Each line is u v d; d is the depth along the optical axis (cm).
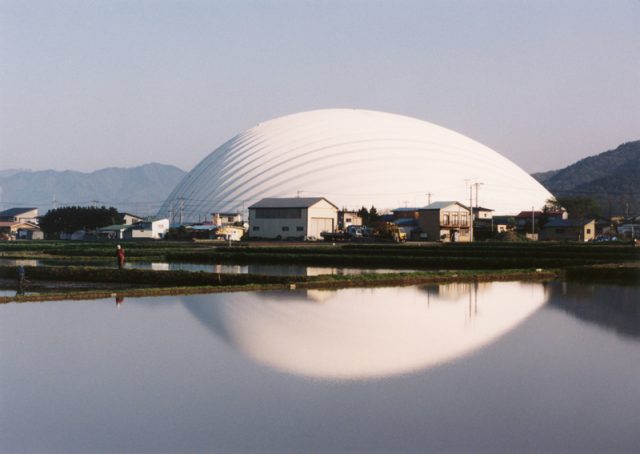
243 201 13275
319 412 1311
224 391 1444
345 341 1928
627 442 1166
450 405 1349
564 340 1952
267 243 8656
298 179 13325
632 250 5838
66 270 3834
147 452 1128
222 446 1152
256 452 1127
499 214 13725
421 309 2547
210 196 13975
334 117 15062
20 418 1285
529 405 1348
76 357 1742
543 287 3353
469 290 3216
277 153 13938
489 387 1469
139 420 1273
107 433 1213
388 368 1623
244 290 3177
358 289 3241
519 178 15412
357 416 1288
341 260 4944
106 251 5794
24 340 1956
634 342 1920
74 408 1341
